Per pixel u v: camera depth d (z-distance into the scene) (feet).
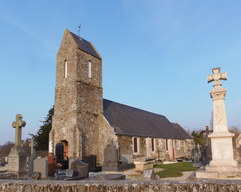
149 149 92.43
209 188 14.58
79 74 77.77
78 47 79.61
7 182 17.53
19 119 43.34
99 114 81.87
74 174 40.98
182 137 131.34
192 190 14.69
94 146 77.05
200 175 26.04
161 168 61.77
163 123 132.98
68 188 16.08
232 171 25.72
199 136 155.63
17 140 42.39
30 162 54.85
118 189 15.38
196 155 83.30
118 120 87.25
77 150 69.10
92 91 81.61
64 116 76.79
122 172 55.72
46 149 112.57
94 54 87.35
